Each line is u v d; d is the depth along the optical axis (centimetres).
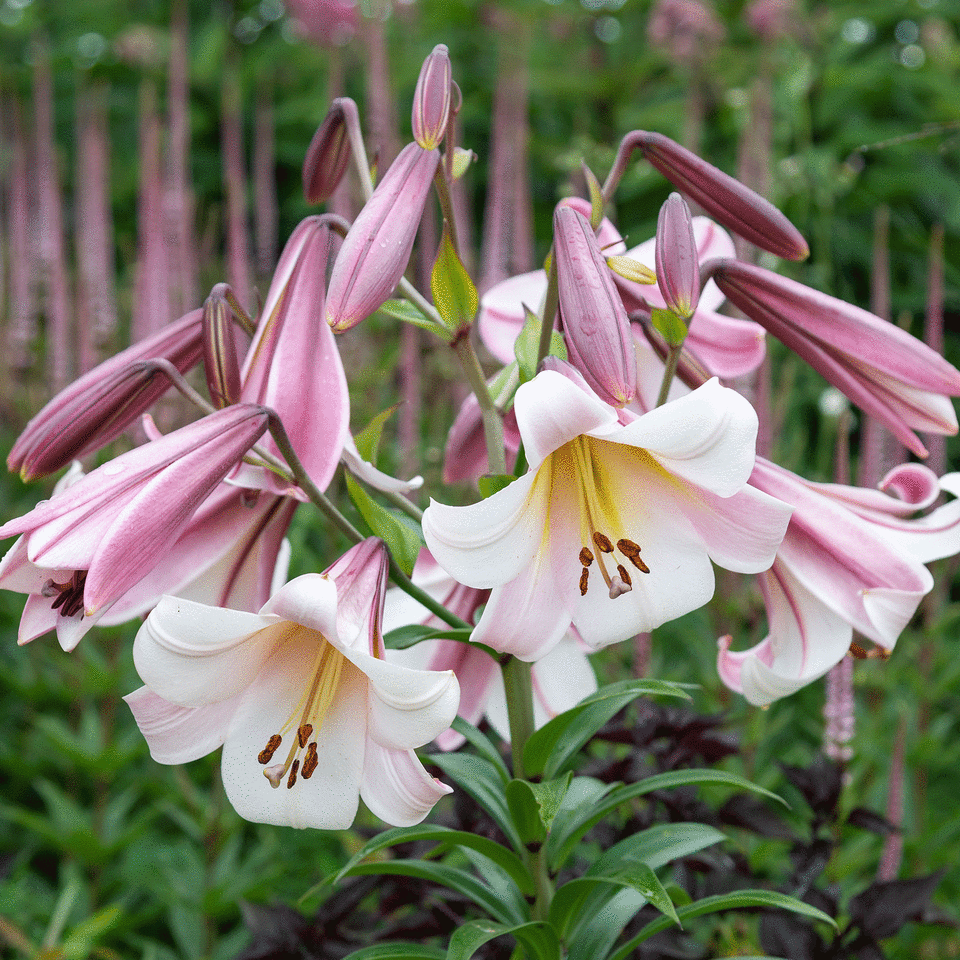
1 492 196
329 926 106
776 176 204
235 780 87
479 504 85
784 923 106
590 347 87
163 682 84
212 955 138
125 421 93
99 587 84
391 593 103
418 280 201
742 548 89
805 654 94
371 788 87
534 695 106
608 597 90
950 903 142
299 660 89
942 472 150
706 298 106
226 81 274
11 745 173
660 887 91
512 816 96
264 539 96
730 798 110
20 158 220
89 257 203
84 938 108
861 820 111
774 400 199
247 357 93
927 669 151
